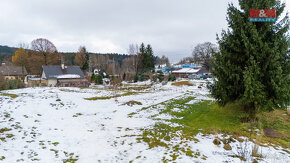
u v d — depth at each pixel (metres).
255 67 7.23
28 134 6.32
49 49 48.28
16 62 50.69
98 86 32.62
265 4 7.83
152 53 63.72
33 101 11.34
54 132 6.85
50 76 34.53
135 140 6.22
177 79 43.84
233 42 8.53
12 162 4.29
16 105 9.93
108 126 8.13
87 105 12.81
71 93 16.58
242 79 7.95
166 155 4.92
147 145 5.73
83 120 9.05
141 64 59.91
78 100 13.94
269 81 7.28
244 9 8.45
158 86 30.55
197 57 63.50
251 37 7.80
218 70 8.67
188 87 28.17
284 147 5.53
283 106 7.30
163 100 15.38
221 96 8.79
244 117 8.62
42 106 10.60
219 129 7.36
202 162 4.43
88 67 61.88
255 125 7.67
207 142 5.90
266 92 7.34
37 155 4.80
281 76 6.83
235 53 8.70
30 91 15.34
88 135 6.76
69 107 11.55
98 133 7.04
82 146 5.67
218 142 5.70
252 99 7.36
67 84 31.34
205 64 60.09
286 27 7.54
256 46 7.58
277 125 7.70
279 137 6.52
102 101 14.70
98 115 10.36
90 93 18.44
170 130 7.41
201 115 10.19
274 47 7.09
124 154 5.09
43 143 5.66
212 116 9.80
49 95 13.98
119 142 6.04
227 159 4.59
